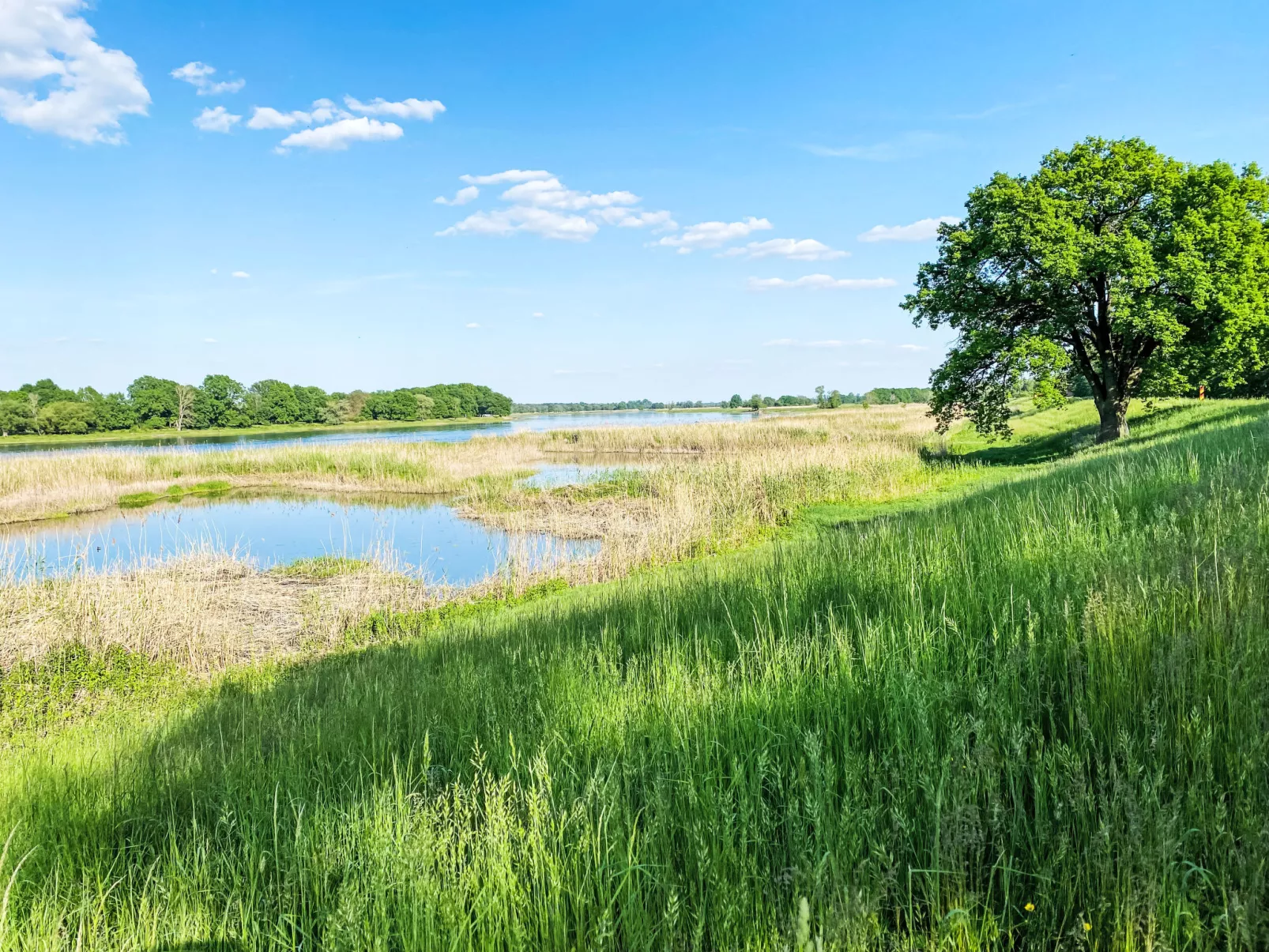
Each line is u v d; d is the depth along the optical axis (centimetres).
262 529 2731
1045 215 2725
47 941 311
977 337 2989
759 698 435
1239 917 211
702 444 5378
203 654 1305
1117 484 995
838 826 285
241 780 504
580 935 267
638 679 546
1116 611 418
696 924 272
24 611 1341
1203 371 2753
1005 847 280
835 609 681
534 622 1032
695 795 329
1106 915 239
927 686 386
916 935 250
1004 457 3212
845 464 2698
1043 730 358
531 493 3178
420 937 276
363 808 379
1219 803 256
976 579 638
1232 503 658
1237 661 336
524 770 404
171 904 341
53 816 488
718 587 902
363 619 1466
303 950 301
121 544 2439
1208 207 2655
